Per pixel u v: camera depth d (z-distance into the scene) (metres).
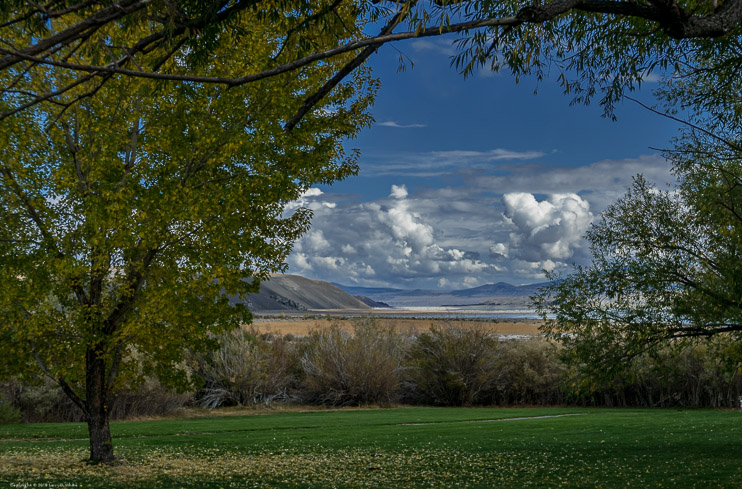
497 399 44.88
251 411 38.81
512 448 18.33
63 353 13.86
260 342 43.78
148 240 11.91
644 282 13.21
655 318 13.54
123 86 12.03
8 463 14.47
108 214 11.34
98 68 3.24
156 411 35.00
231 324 13.55
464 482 12.60
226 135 11.60
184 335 13.96
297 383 44.69
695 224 12.66
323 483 12.47
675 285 13.66
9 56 3.04
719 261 12.52
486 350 44.09
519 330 102.50
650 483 11.74
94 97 12.32
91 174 12.12
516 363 43.88
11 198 12.53
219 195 12.06
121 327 13.06
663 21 4.67
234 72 11.59
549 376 41.91
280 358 43.88
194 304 13.16
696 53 8.62
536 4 4.25
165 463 15.20
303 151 13.30
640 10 4.63
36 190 12.52
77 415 32.34
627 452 16.59
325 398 42.25
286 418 31.98
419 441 20.42
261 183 12.30
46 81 11.35
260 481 12.66
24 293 11.88
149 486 11.55
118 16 3.30
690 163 11.22
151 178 12.62
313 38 5.88
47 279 12.25
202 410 38.47
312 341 46.22
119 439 21.31
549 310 14.53
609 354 14.10
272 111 12.12
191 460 15.98
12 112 3.24
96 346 13.88
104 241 11.66
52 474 12.91
